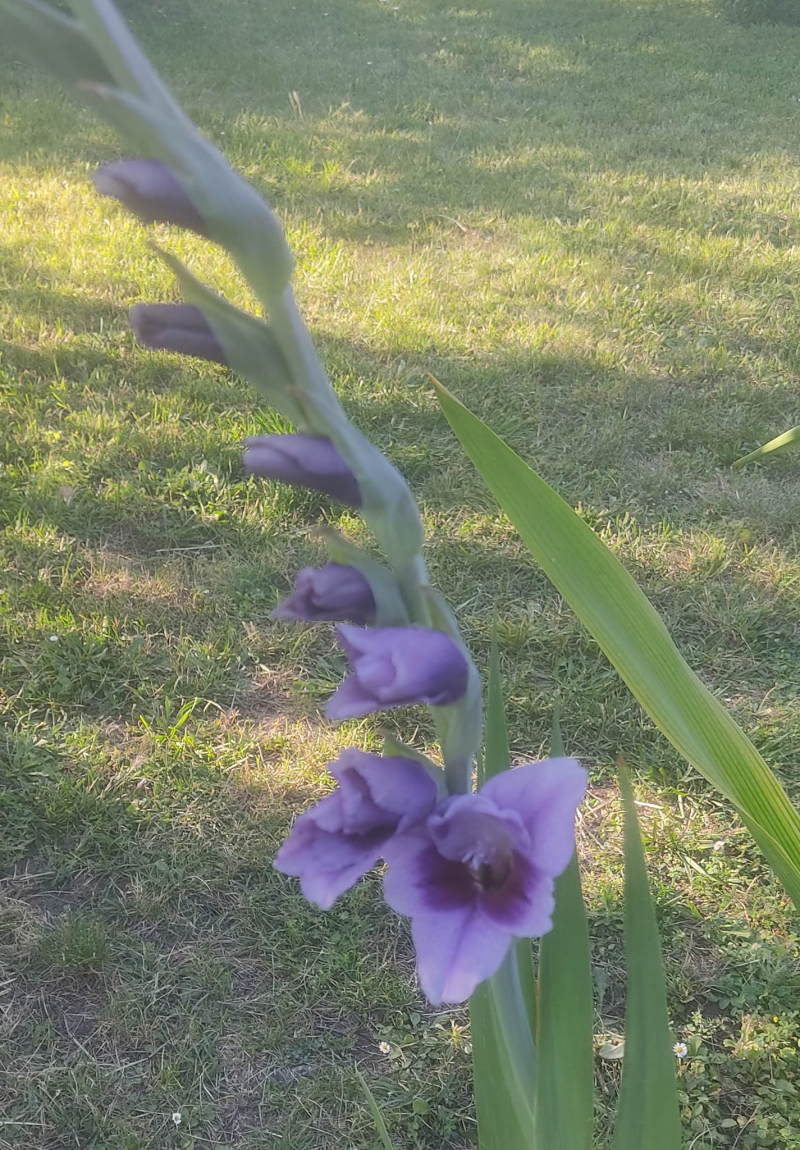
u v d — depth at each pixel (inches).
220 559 154.0
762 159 335.9
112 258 237.1
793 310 230.1
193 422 182.5
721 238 266.4
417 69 437.1
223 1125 91.2
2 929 105.0
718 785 57.1
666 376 203.0
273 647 139.4
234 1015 99.0
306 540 157.8
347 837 33.4
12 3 26.6
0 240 244.1
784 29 527.5
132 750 123.6
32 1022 98.0
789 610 145.9
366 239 259.3
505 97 401.1
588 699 131.6
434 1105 92.3
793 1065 94.0
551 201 290.0
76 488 164.2
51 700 129.2
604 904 107.9
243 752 123.6
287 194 284.0
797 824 58.4
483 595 148.9
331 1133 90.7
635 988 49.5
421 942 31.1
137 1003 99.5
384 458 33.8
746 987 100.0
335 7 542.3
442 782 35.1
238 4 523.2
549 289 236.4
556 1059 49.1
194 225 29.4
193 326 31.1
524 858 31.4
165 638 139.6
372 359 203.9
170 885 109.4
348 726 128.4
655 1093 49.9
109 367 196.5
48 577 146.5
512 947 45.4
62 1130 90.1
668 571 152.2
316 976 102.0
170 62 411.2
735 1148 88.5
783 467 177.2
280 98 380.2
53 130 321.1
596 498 168.4
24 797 116.7
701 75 440.8
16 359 196.2
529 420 187.2
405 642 32.4
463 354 207.0
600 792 122.0
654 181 310.2
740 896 108.7
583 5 583.8
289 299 31.3
